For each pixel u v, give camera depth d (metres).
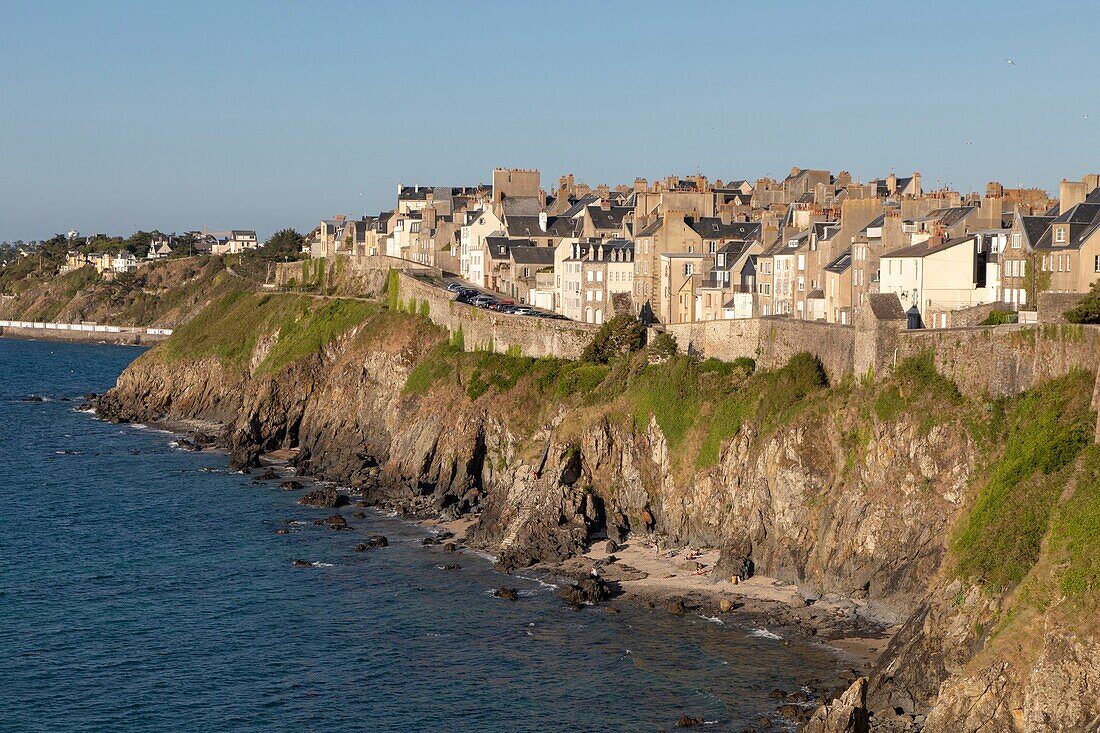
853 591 116.19
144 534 148.25
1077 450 98.44
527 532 138.62
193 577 130.88
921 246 154.75
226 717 97.00
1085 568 85.88
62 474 183.00
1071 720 80.81
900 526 114.62
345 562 135.75
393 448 181.75
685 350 157.00
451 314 198.75
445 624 115.75
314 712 97.75
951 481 112.69
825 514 121.44
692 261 192.50
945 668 92.38
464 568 133.25
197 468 188.62
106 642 112.25
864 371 126.56
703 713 95.38
